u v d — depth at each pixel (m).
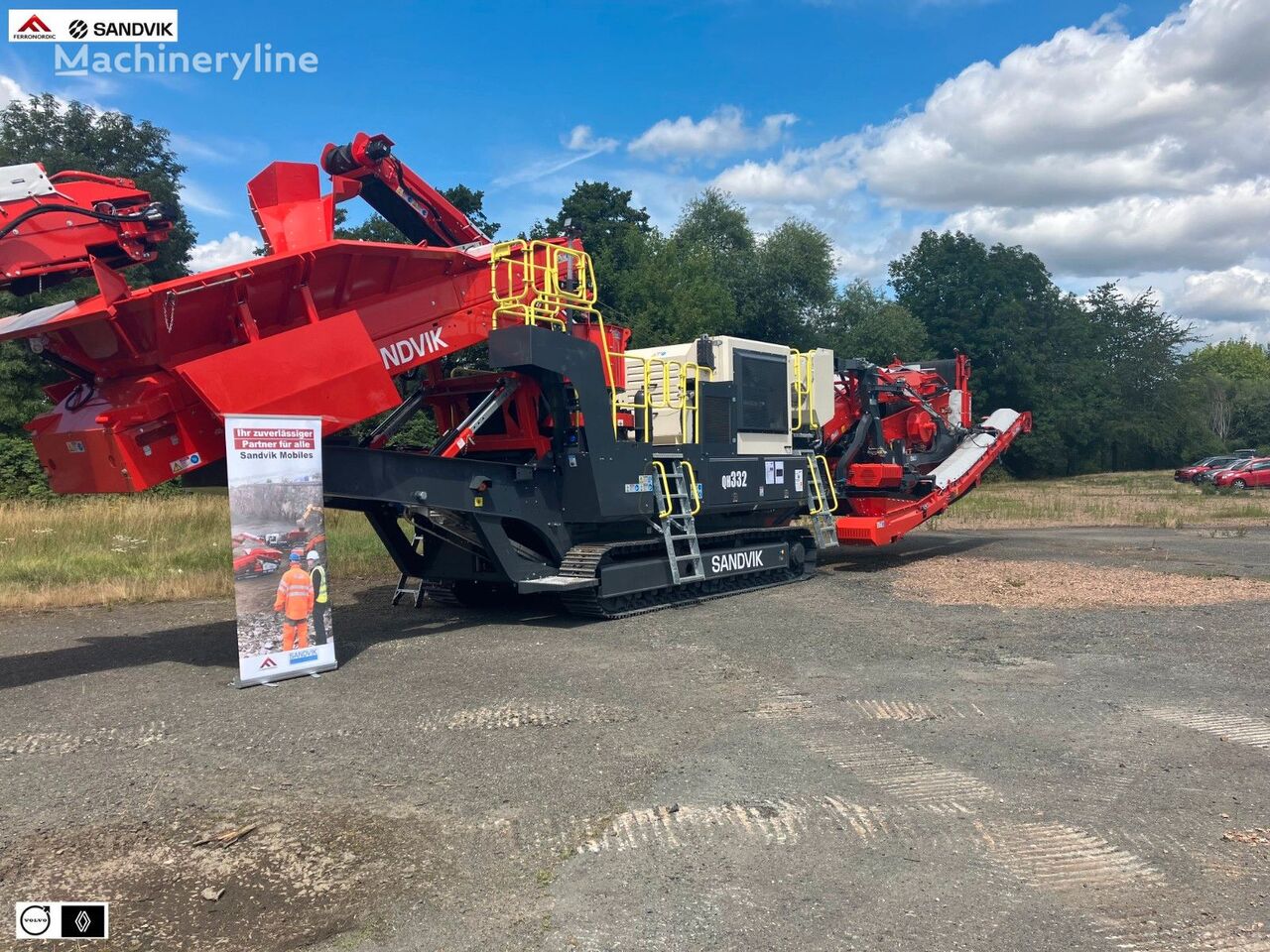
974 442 16.59
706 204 47.84
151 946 3.27
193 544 14.44
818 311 46.88
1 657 7.93
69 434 6.94
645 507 10.05
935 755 5.30
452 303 8.86
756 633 8.88
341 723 5.90
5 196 6.42
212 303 7.04
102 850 4.05
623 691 6.66
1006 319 52.84
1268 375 111.00
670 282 34.22
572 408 9.59
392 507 8.63
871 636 8.73
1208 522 22.62
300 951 3.24
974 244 55.16
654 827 4.28
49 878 3.79
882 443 14.81
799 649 8.15
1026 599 10.89
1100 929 3.39
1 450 22.56
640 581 9.91
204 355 7.20
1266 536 19.03
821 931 3.37
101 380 7.25
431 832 4.23
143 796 4.67
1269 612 9.94
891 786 4.80
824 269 43.50
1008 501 28.45
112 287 6.57
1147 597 10.95
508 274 9.32
